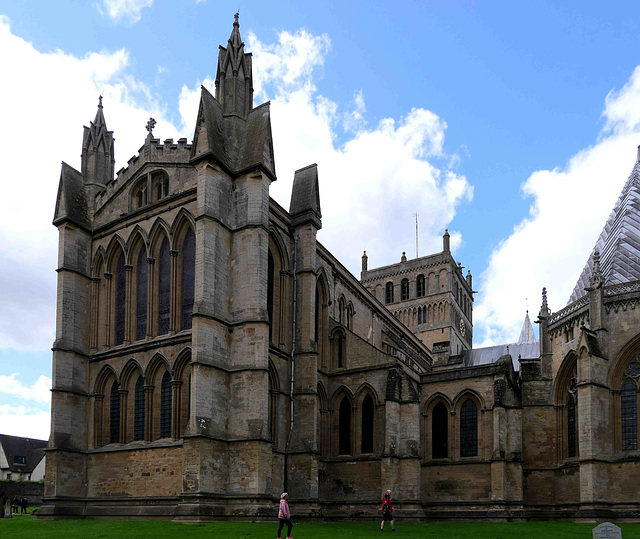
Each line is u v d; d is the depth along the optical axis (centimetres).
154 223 6197
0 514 6219
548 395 7062
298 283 6631
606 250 7762
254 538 3803
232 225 5791
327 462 6806
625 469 5959
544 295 7456
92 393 6325
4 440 14225
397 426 6481
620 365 6288
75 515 5941
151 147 6462
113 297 6525
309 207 6725
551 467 6850
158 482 5544
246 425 5288
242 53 6278
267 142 5906
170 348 5781
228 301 5631
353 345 7175
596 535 3180
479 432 6900
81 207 6788
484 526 5478
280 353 6266
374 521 6300
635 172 8175
